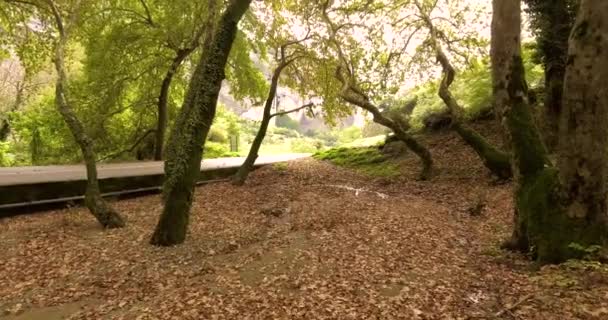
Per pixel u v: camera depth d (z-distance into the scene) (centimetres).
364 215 1170
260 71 2389
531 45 1528
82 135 1115
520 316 540
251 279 738
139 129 2517
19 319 632
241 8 984
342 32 1911
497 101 812
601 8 615
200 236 1041
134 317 600
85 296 706
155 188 1638
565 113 675
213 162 2323
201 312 601
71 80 2355
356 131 4225
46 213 1278
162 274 790
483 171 1575
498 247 846
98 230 1090
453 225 1065
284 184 1822
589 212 669
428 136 2109
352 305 608
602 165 660
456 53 1902
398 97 2606
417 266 769
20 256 891
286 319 572
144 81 2302
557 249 682
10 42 1805
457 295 641
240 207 1392
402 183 1681
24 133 2331
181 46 2102
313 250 880
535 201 725
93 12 1905
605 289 556
